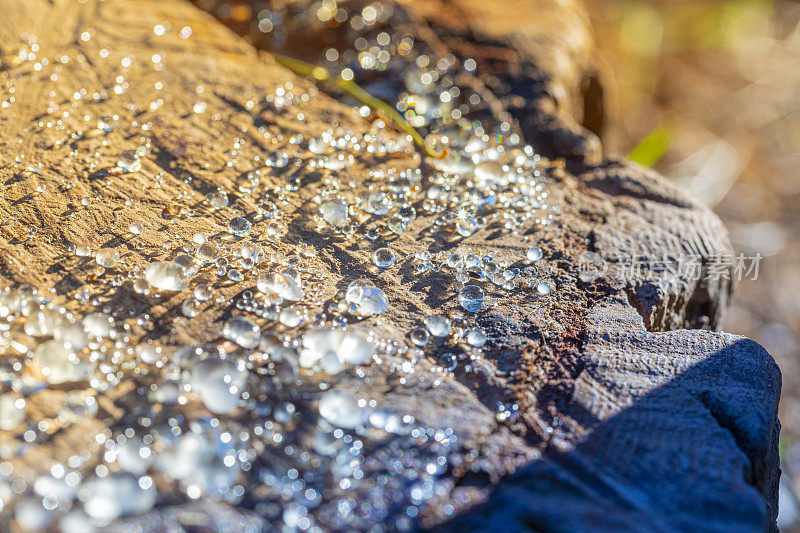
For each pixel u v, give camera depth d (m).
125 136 0.20
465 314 0.18
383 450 0.16
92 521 0.15
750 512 0.15
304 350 0.17
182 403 0.16
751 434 0.16
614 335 0.18
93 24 0.23
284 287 0.18
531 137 0.23
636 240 0.20
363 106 0.23
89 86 0.21
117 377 0.16
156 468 0.15
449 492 0.16
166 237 0.18
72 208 0.19
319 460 0.16
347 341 0.17
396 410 0.16
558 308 0.18
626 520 0.15
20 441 0.16
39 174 0.19
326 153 0.21
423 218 0.20
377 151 0.21
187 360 0.17
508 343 0.18
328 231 0.19
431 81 0.24
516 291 0.18
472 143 0.22
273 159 0.20
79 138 0.20
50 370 0.16
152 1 0.24
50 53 0.22
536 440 0.16
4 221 0.18
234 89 0.22
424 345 0.17
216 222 0.19
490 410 0.17
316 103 0.22
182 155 0.20
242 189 0.20
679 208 0.21
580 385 0.17
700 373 0.17
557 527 0.15
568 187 0.21
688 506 0.15
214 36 0.24
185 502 0.15
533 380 0.17
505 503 0.16
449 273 0.19
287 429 0.16
